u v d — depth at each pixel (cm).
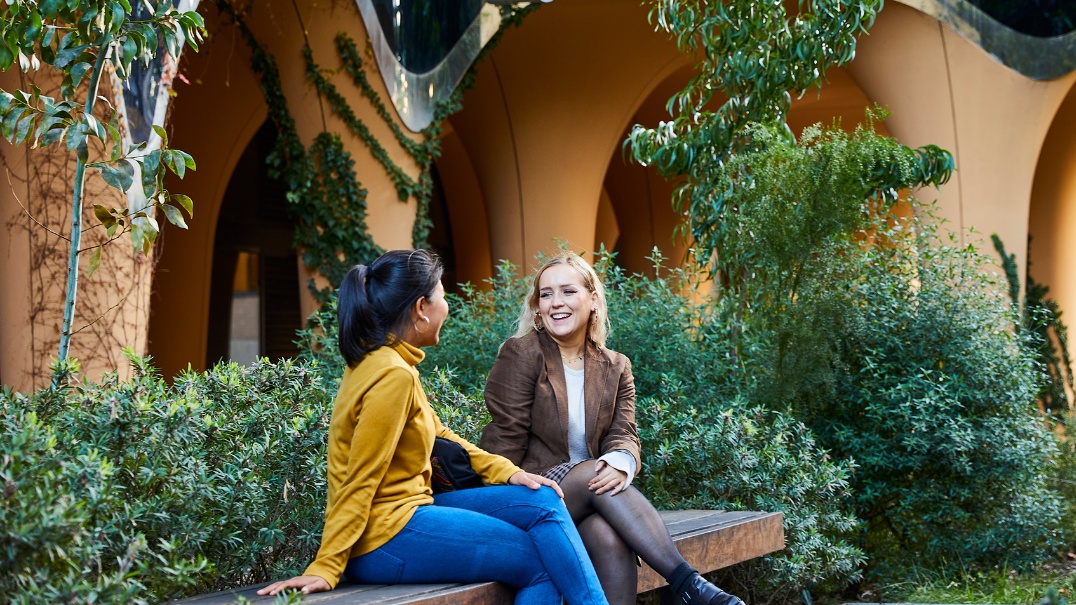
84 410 290
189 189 1249
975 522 552
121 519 238
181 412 275
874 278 585
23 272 552
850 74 1207
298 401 368
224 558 297
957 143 1137
